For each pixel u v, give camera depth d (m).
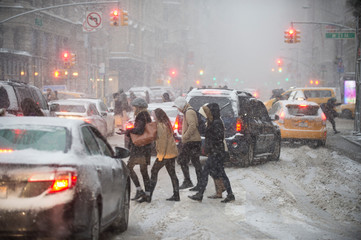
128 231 7.62
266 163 15.60
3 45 43.09
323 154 17.97
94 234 5.81
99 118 21.03
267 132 15.41
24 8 43.16
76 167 5.56
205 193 10.81
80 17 56.81
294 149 19.77
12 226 5.29
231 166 14.70
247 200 10.02
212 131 9.77
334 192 10.88
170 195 10.50
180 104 10.77
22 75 42.94
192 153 10.80
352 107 41.81
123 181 7.36
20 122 6.24
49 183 5.39
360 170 14.55
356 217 8.79
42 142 5.84
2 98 12.55
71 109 20.03
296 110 20.03
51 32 49.50
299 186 11.73
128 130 9.61
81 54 58.31
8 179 5.36
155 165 9.73
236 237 7.30
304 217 8.69
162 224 8.00
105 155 7.00
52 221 5.32
